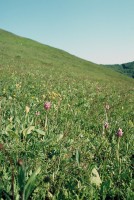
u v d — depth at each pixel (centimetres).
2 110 750
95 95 1688
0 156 460
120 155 575
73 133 668
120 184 460
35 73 2706
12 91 1182
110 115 1008
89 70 6425
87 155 533
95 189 421
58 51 7925
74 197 395
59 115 836
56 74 3384
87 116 905
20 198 352
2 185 388
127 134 730
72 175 448
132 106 1362
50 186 423
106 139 639
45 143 528
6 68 2739
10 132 499
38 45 7800
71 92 1600
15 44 6944
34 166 453
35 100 1034
